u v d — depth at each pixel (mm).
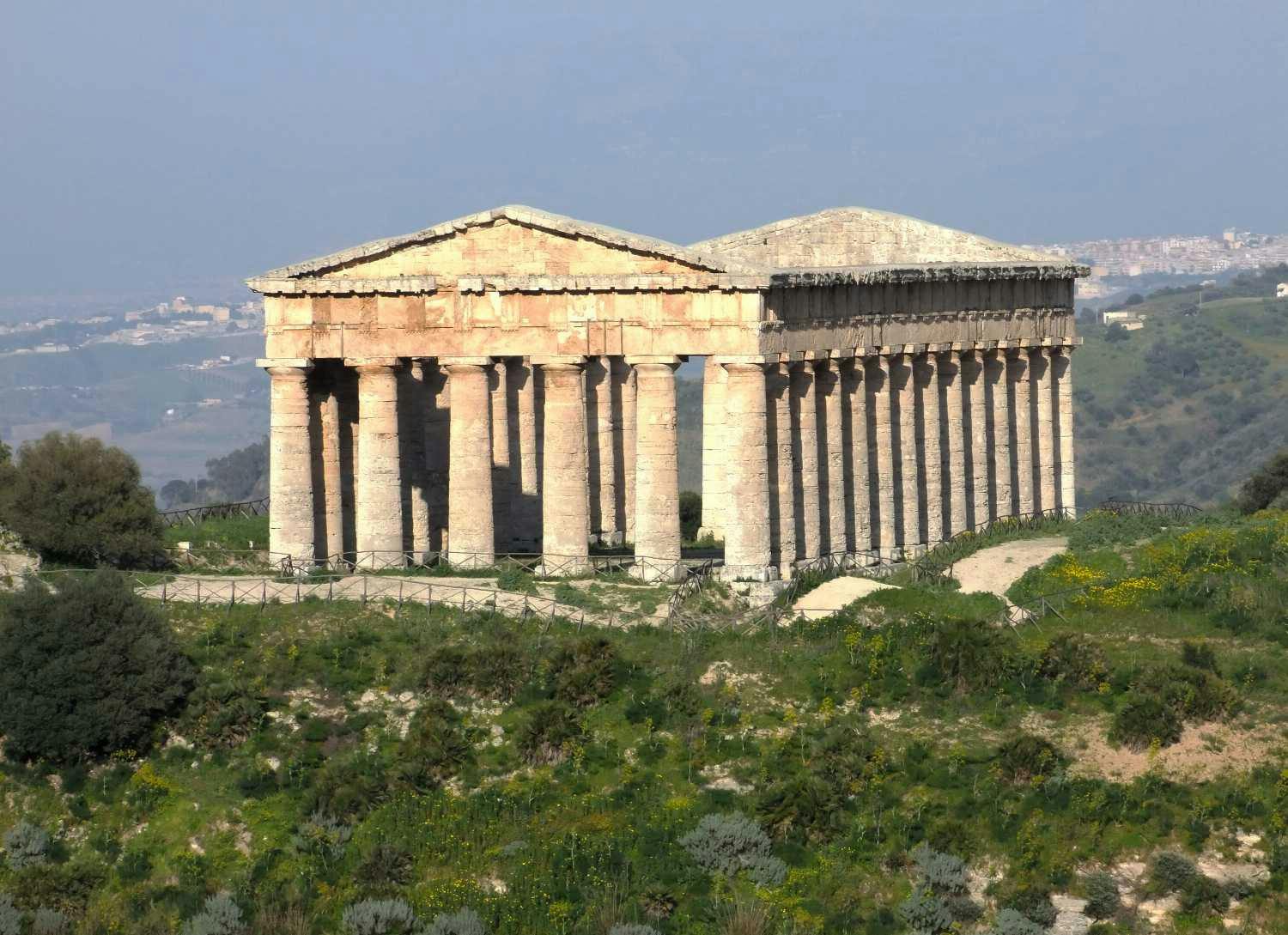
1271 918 194000
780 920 194125
